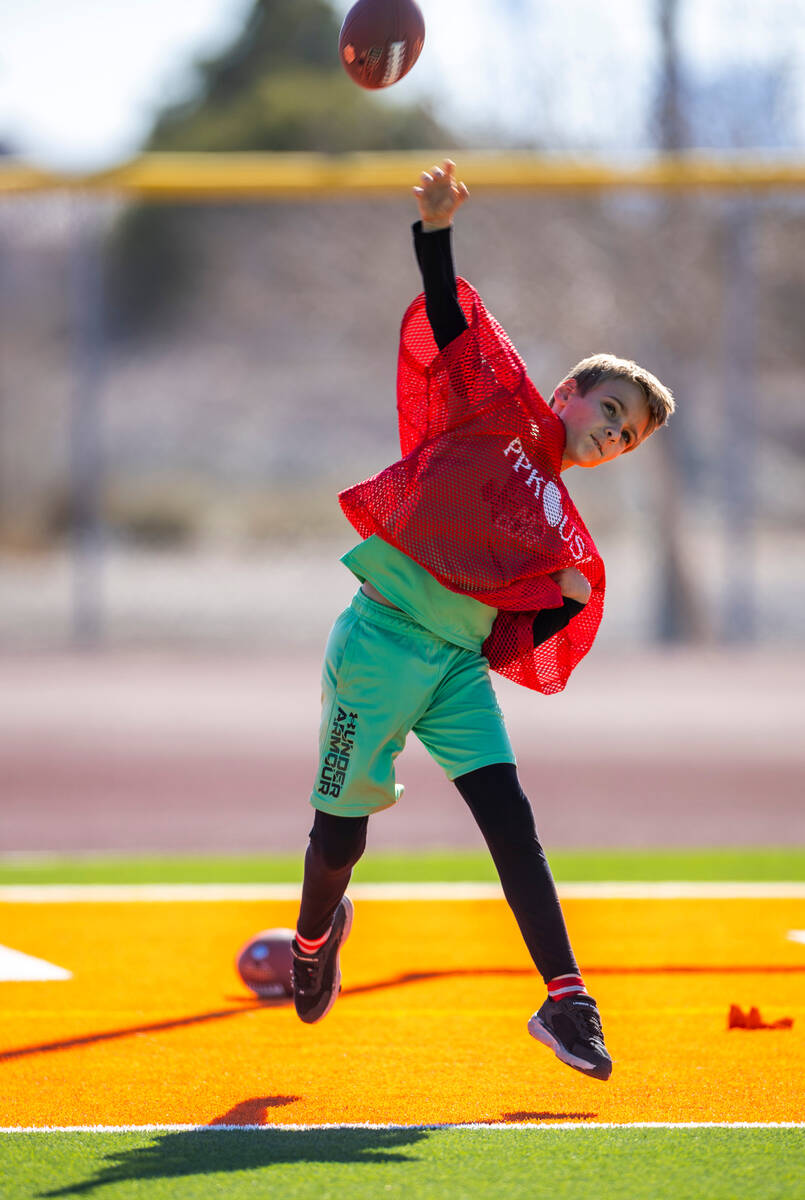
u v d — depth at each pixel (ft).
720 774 84.48
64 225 157.17
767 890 53.57
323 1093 29.48
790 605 182.19
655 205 156.25
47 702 114.83
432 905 50.93
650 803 76.13
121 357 285.43
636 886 54.34
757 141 156.76
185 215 295.69
